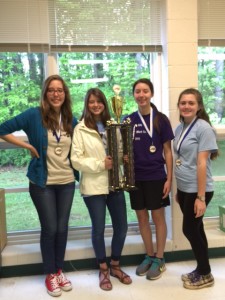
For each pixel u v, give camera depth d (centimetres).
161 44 271
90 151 218
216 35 275
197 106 219
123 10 265
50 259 227
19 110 269
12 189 274
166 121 235
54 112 218
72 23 259
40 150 213
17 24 252
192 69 263
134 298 220
